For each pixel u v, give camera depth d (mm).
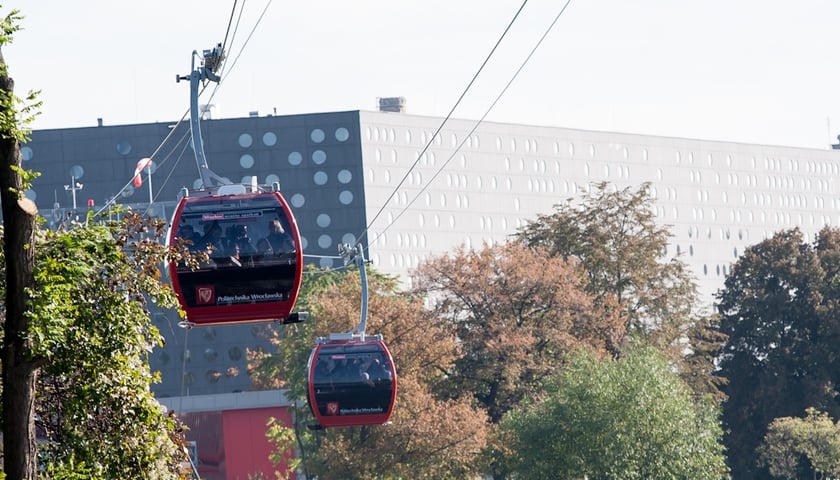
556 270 195375
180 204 70688
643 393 163125
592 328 199125
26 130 38531
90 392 42500
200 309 70375
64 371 42125
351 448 164750
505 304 193375
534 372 189875
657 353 175375
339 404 110125
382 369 110500
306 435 182375
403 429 163750
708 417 169750
